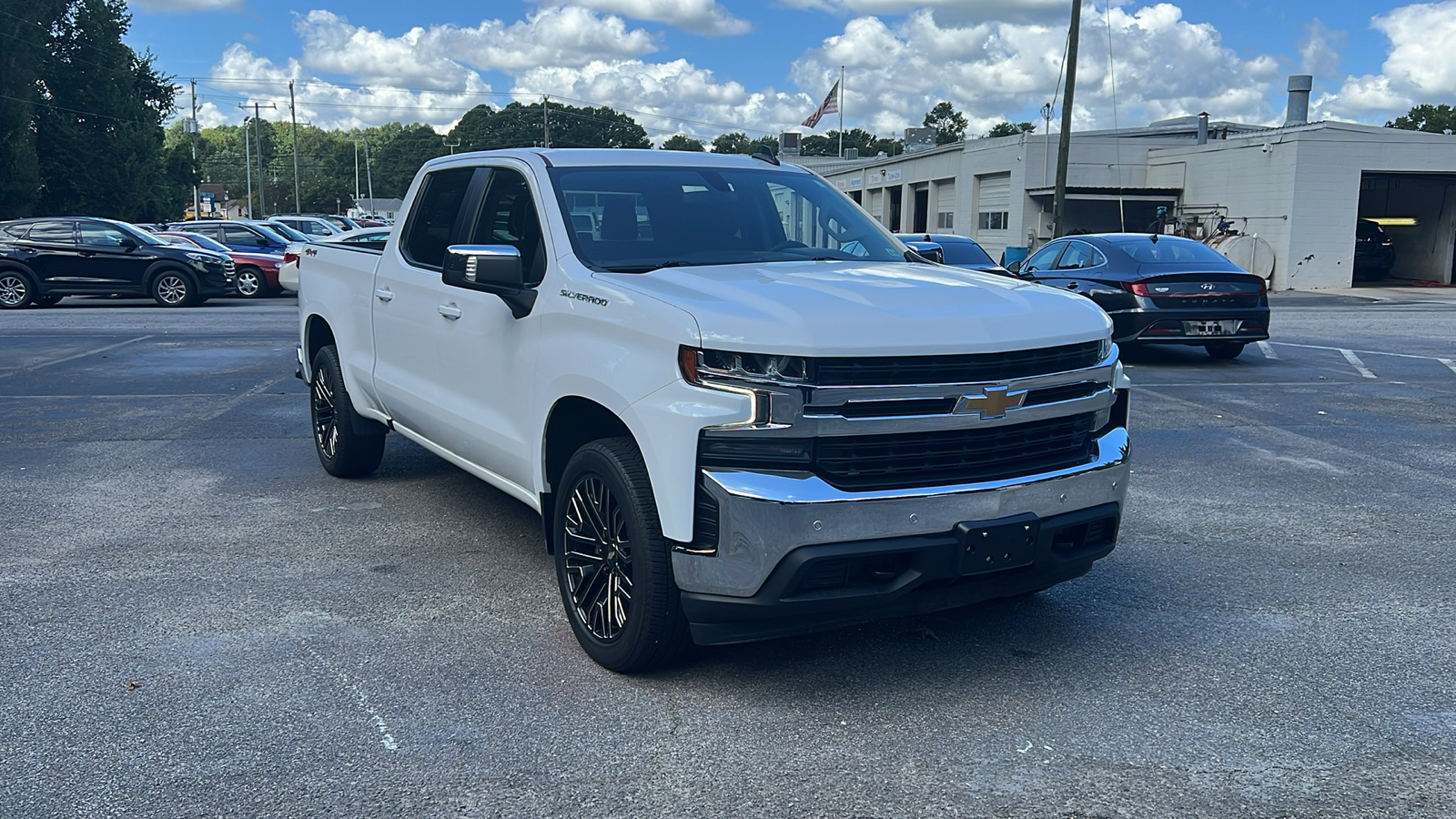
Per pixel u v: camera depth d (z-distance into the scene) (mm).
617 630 3986
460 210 5316
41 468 7395
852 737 3545
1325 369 12578
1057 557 3881
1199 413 9703
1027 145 34188
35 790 3174
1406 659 4215
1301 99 38062
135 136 55938
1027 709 3760
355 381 6430
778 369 3463
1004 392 3697
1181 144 33906
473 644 4316
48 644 4270
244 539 5738
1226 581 5164
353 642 4324
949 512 3609
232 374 11898
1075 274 13070
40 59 51938
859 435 3537
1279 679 4023
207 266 22078
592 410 4184
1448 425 9172
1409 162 29547
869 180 49562
